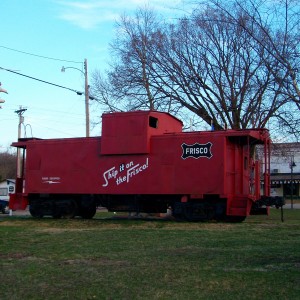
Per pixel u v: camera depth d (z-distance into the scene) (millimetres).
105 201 20297
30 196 21859
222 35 25047
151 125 19312
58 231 15406
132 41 28859
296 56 9188
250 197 17812
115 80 30297
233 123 26016
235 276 7688
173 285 7250
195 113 28328
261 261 8992
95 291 7000
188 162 18266
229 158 18250
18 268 8875
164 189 18500
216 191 17781
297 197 62156
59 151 20781
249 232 14219
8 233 14836
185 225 16906
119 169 19344
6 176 84812
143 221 18625
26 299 6695
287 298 6348
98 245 11797
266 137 18953
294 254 9711
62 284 7500
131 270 8453
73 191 20234
